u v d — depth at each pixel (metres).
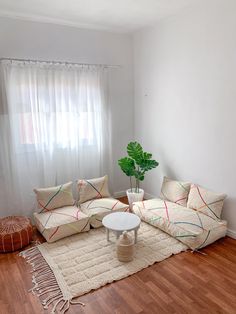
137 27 3.87
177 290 2.13
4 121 3.23
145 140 4.23
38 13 3.21
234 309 1.92
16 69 3.24
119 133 4.33
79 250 2.74
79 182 3.61
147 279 2.27
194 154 3.38
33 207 3.57
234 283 2.20
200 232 2.69
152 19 3.52
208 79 3.06
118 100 4.23
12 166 3.31
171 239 2.91
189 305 1.97
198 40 3.11
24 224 2.93
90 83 3.81
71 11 3.17
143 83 4.11
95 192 3.59
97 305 1.99
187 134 3.44
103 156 4.11
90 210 3.28
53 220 2.97
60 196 3.31
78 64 3.68
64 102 3.63
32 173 3.50
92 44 3.84
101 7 3.07
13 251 2.78
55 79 3.53
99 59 3.94
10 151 3.29
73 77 3.65
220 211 2.97
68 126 3.68
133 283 2.23
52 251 2.73
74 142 3.78
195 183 3.42
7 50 3.23
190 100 3.33
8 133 3.25
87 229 3.13
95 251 2.72
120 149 4.38
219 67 2.91
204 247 2.77
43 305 2.00
